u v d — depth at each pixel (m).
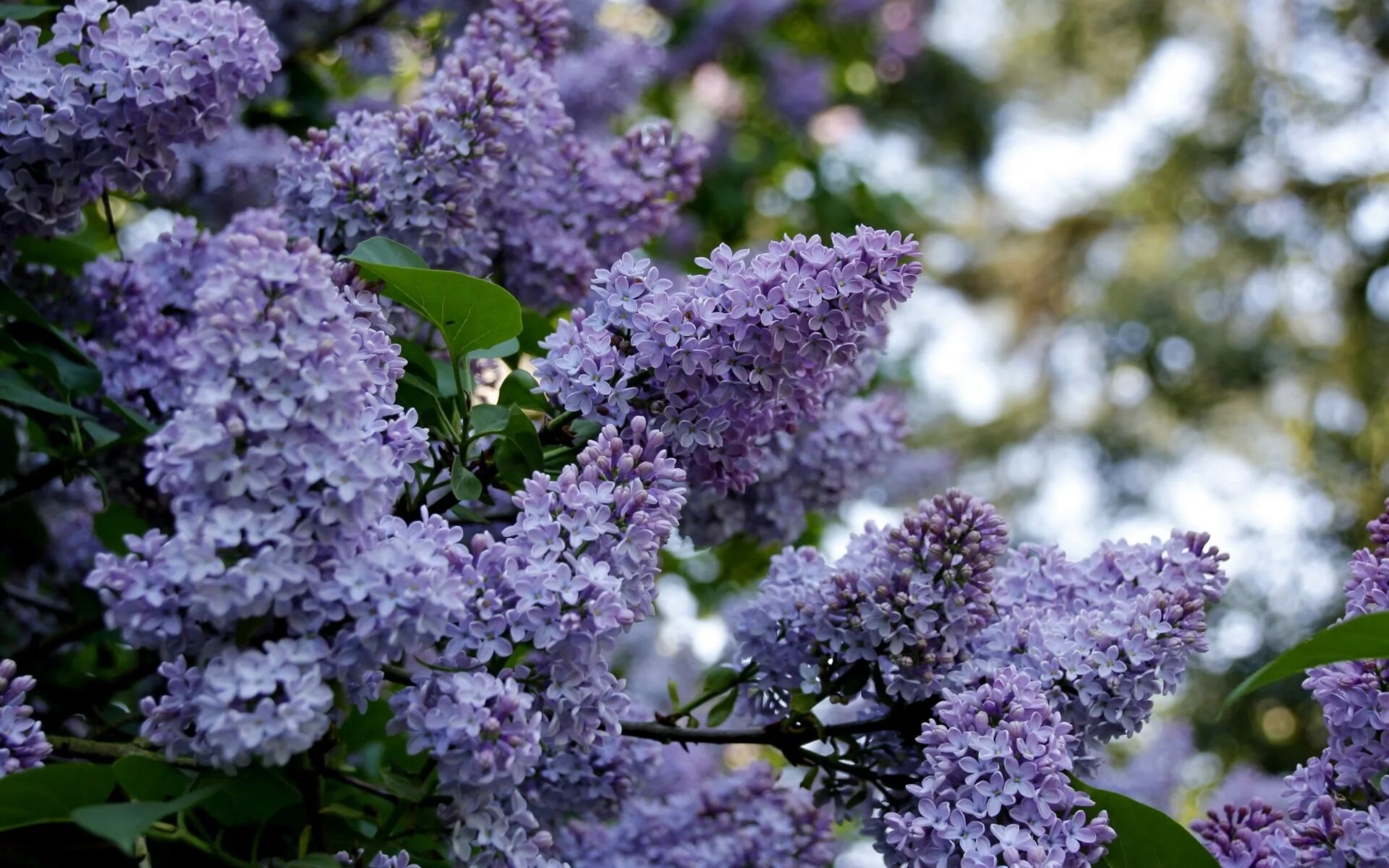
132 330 1.16
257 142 1.25
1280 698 2.86
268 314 0.90
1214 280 3.95
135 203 1.30
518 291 1.19
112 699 1.26
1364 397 3.43
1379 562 1.00
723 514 1.18
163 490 0.91
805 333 1.00
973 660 1.04
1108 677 1.01
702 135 2.32
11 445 1.20
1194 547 1.06
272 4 1.36
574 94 1.37
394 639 0.90
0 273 1.10
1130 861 1.00
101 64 1.04
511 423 1.02
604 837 1.19
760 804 1.18
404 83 1.55
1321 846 0.98
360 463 0.90
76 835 0.94
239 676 0.89
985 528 1.04
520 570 0.94
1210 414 3.86
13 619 1.30
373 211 1.09
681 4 2.36
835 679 1.07
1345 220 3.64
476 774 0.91
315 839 0.96
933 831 0.96
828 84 2.53
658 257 1.96
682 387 1.01
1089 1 4.27
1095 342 4.25
